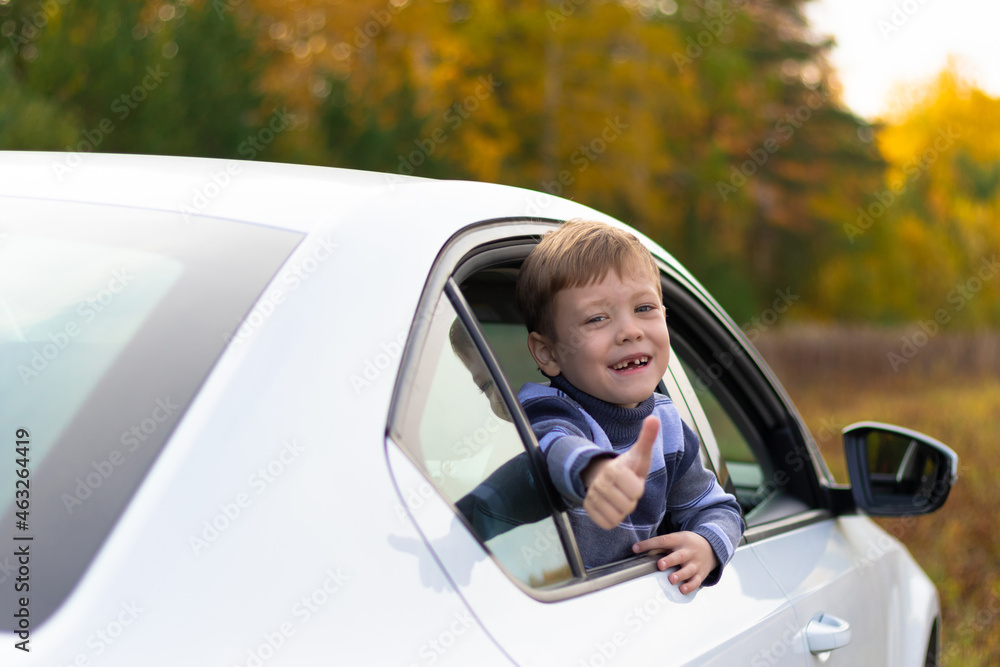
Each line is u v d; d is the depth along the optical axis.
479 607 1.07
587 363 1.59
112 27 11.93
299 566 0.91
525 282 1.64
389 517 1.02
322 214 1.23
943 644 4.59
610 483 1.24
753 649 1.54
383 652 0.93
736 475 2.37
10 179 1.42
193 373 0.99
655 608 1.38
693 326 2.19
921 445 2.25
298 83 16.94
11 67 11.22
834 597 1.97
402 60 20.27
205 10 13.68
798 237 34.50
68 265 1.18
